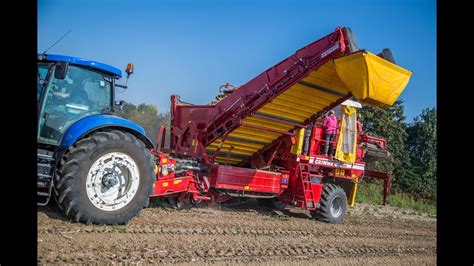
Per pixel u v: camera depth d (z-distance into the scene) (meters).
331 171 9.05
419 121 24.92
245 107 7.03
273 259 4.79
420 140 24.44
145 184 5.17
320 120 8.70
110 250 4.11
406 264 5.71
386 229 8.69
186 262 4.11
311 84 7.00
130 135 5.19
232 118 7.14
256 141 7.93
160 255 4.19
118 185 4.98
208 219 6.38
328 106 7.76
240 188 7.36
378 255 5.99
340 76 6.36
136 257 4.02
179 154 7.75
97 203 4.79
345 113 8.98
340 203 8.57
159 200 7.02
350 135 9.06
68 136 4.70
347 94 7.51
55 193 4.66
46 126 4.88
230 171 7.19
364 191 16.19
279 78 6.71
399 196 17.66
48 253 3.77
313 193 8.19
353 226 8.41
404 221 10.64
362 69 6.06
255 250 5.04
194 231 5.43
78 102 5.20
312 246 5.80
